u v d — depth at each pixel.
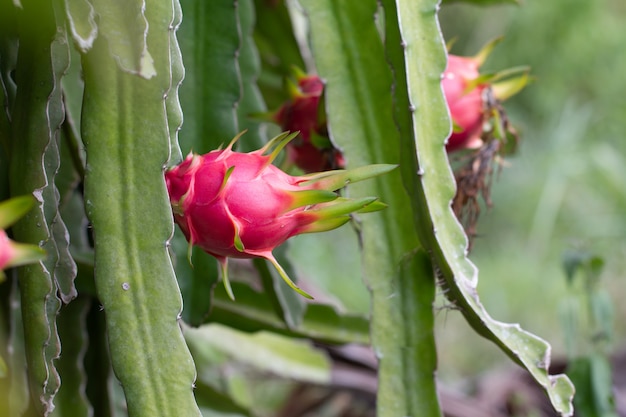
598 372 2.10
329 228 1.49
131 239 1.48
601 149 4.92
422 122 1.56
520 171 4.96
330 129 1.64
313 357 2.47
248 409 2.14
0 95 1.52
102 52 1.47
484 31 5.73
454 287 1.56
